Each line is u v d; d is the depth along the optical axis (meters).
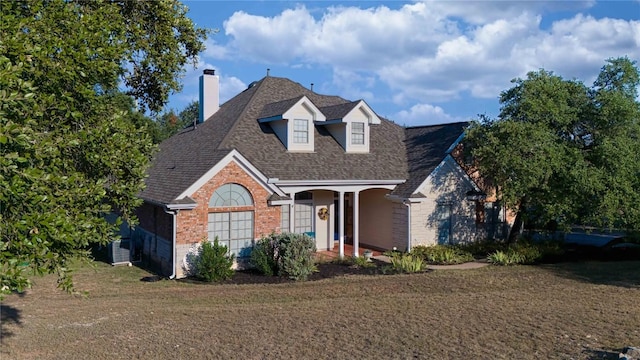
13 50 7.21
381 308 13.84
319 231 24.73
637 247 24.23
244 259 19.81
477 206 24.62
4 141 5.84
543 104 20.22
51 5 8.59
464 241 24.28
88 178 8.57
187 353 10.33
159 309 13.96
